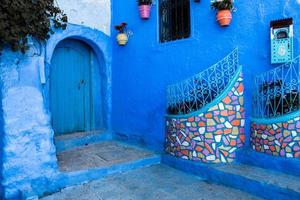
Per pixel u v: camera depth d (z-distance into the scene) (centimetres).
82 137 553
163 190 359
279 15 352
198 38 440
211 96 407
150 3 508
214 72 406
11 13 320
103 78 612
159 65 503
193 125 408
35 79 359
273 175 334
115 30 589
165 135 475
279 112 347
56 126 555
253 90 379
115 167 422
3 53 329
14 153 334
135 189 364
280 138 340
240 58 391
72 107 581
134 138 558
